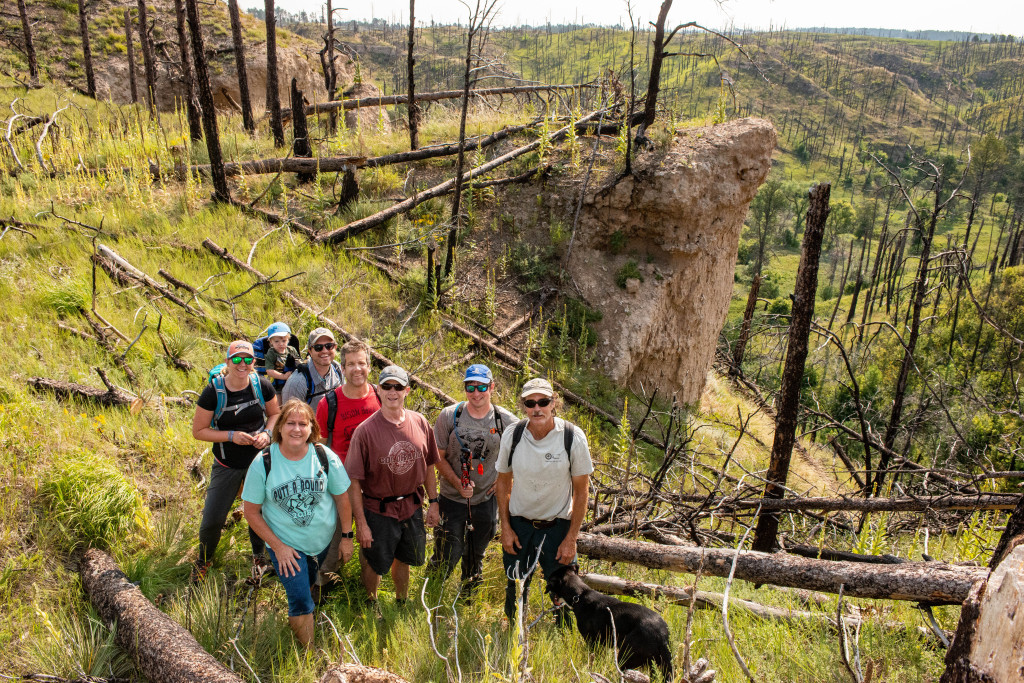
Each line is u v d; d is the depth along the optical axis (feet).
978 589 9.67
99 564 15.40
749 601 17.34
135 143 45.37
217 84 79.10
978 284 126.52
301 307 32.55
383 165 46.37
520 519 15.55
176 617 14.39
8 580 14.76
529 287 41.27
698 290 46.73
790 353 21.08
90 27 82.23
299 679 12.71
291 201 42.68
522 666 11.69
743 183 45.60
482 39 35.27
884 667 13.83
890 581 15.08
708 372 53.26
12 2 81.25
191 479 20.13
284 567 13.52
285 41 90.53
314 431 14.20
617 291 43.29
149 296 30.58
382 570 15.65
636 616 13.53
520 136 50.62
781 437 21.67
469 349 36.11
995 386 75.41
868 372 93.35
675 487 28.81
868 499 21.15
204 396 15.72
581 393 37.55
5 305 27.32
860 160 529.04
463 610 16.39
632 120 47.24
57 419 20.53
